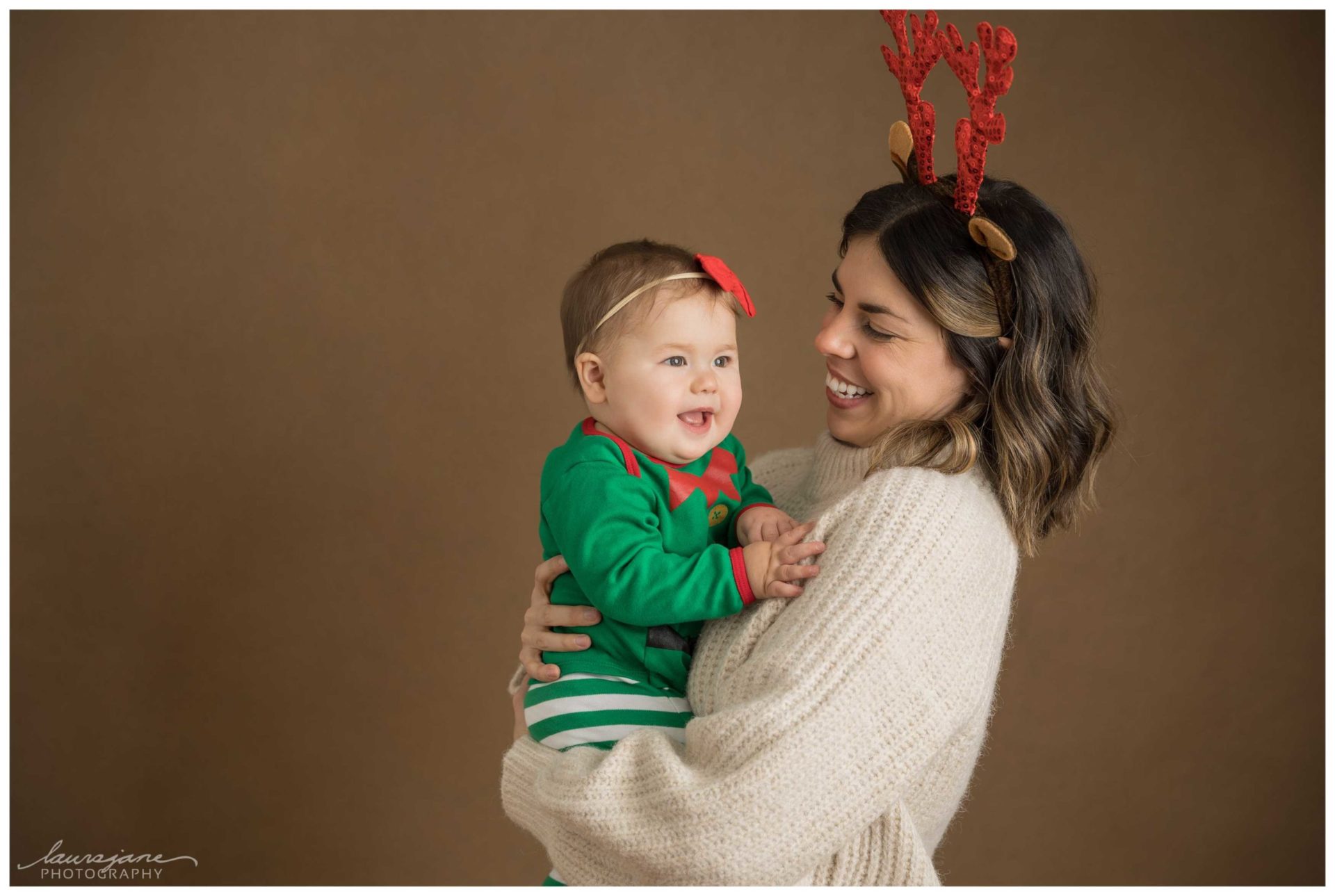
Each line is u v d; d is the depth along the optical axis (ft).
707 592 3.98
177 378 8.45
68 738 8.72
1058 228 4.49
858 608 3.78
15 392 8.39
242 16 8.29
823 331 4.66
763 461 5.76
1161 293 8.52
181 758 8.81
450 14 8.44
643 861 3.68
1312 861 9.00
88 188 8.28
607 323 4.40
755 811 3.57
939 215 4.36
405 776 8.99
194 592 8.66
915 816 4.03
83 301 8.35
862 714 3.67
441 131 8.48
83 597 8.61
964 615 3.91
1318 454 8.70
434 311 8.57
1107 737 9.02
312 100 8.38
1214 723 8.96
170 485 8.55
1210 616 8.88
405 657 8.88
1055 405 4.40
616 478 4.22
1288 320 8.57
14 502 8.50
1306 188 8.48
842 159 8.66
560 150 8.54
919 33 4.58
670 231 8.61
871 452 4.63
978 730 4.08
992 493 4.35
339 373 8.56
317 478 8.63
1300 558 8.79
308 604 8.77
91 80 8.21
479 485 8.76
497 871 9.10
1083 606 8.94
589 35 8.53
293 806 8.93
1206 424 8.65
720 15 8.57
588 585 4.11
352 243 8.48
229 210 8.37
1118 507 8.81
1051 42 8.45
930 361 4.42
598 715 4.17
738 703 3.84
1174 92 8.46
